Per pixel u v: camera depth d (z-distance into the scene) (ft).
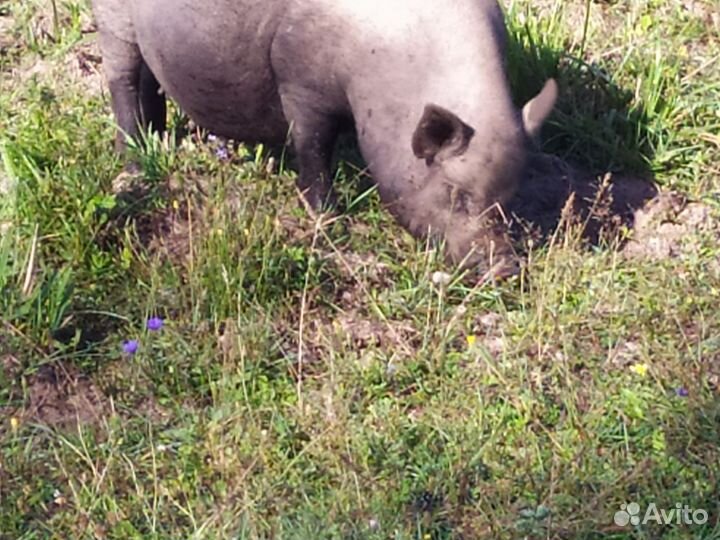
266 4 19.63
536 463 16.34
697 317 19.10
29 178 20.42
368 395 17.62
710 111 23.50
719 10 25.98
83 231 19.58
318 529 15.20
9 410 17.39
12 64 24.75
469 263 19.26
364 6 19.22
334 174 21.70
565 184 22.06
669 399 17.33
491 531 15.28
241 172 21.11
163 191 20.83
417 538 15.29
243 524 15.21
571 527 15.30
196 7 20.13
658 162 22.61
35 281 18.63
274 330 18.65
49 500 16.01
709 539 15.31
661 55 24.08
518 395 17.44
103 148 21.56
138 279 19.25
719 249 20.77
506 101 19.01
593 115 23.39
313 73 19.80
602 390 17.54
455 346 18.67
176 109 23.50
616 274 19.93
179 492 15.97
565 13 25.53
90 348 18.33
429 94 19.07
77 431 16.98
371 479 15.93
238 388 17.62
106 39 22.18
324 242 20.26
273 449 16.52
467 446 16.52
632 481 15.98
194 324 18.48
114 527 15.42
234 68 20.27
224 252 19.03
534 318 18.65
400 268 19.86
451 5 19.24
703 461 16.31
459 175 18.81
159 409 17.52
